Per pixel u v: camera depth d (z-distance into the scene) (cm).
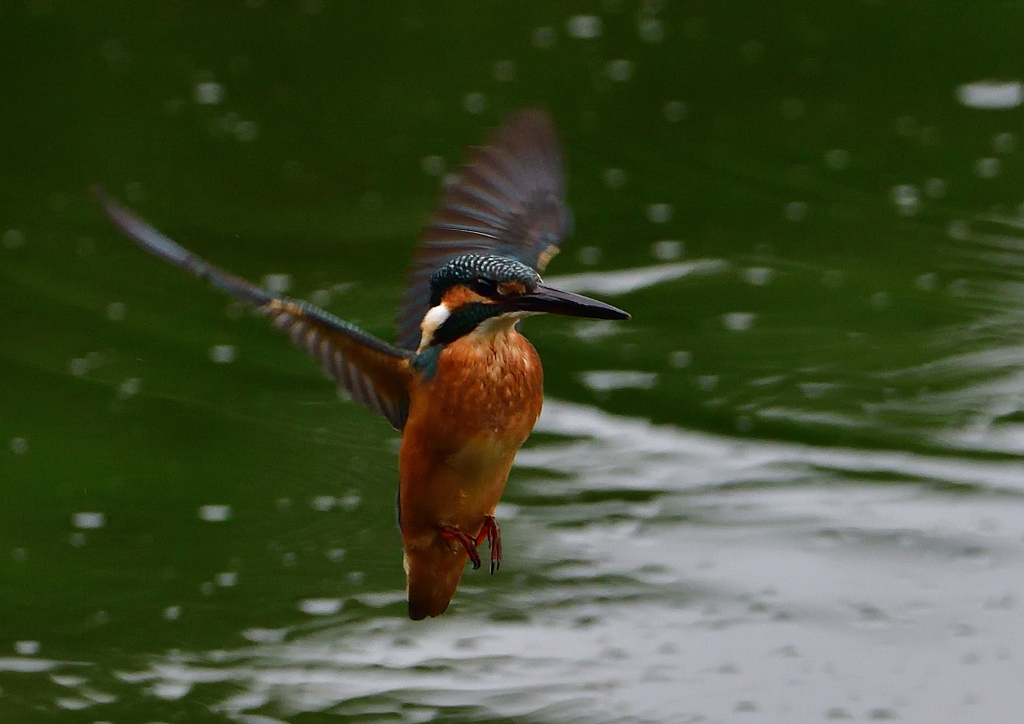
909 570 1064
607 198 1595
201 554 1086
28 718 924
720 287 1435
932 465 1180
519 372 610
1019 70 1859
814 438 1216
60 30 1955
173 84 1827
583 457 1199
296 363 1338
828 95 1812
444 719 928
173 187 1606
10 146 1683
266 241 1505
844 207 1579
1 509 1126
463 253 648
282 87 1823
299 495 1155
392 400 616
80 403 1260
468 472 616
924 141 1709
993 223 1539
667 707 931
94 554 1081
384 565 1078
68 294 1427
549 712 933
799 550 1091
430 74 1848
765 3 2061
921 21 2003
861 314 1384
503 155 658
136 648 989
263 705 942
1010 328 1353
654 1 2067
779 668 970
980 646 983
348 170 1630
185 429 1230
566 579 1063
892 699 933
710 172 1647
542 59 1898
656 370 1316
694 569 1071
